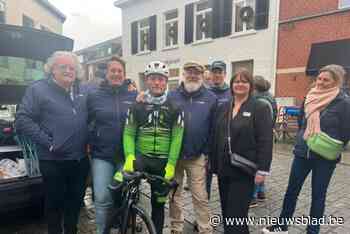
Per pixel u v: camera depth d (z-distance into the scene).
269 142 2.38
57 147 2.53
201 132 2.82
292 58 9.78
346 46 8.41
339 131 2.72
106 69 2.82
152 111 2.49
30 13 13.08
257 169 2.43
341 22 8.67
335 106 2.71
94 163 2.79
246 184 2.49
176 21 13.73
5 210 2.89
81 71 2.75
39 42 3.79
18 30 3.59
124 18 16.50
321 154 2.71
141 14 15.33
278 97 10.12
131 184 2.33
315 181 2.85
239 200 2.47
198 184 2.90
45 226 3.32
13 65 3.73
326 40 9.01
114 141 2.71
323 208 2.88
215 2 11.77
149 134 2.50
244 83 2.45
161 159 2.52
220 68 3.58
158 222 2.61
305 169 2.94
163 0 14.01
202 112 2.84
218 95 3.56
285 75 10.01
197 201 2.91
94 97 2.76
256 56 10.74
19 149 3.21
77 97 2.71
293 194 3.04
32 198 2.99
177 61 13.66
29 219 3.48
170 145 2.53
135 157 2.51
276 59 10.18
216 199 4.15
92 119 2.79
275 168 5.77
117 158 2.74
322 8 9.01
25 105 2.52
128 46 16.48
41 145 2.54
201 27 12.70
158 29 14.46
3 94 3.69
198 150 2.84
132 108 2.54
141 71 15.77
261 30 10.51
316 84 2.87
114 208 2.75
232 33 11.52
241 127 2.42
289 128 8.66
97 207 2.75
